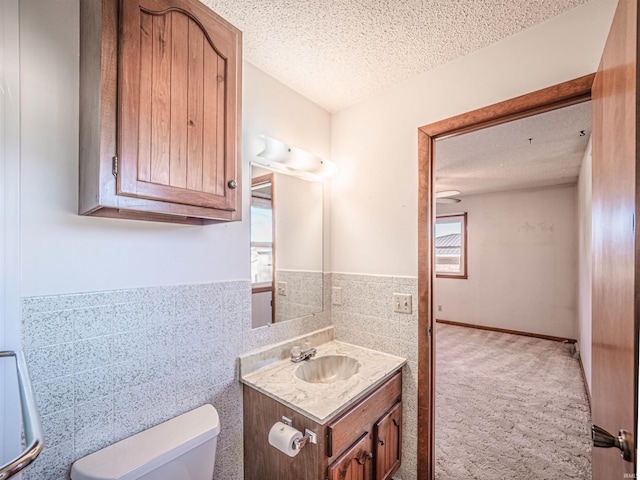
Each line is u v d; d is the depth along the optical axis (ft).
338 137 6.45
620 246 2.43
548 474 5.67
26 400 1.98
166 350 3.78
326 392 4.11
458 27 4.17
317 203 6.20
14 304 2.70
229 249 4.56
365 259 5.95
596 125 3.24
